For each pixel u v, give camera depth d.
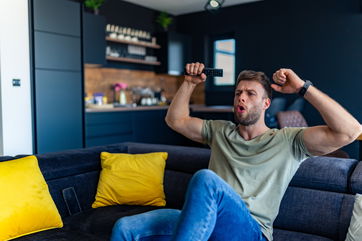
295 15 5.49
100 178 2.17
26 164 1.77
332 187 1.69
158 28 6.45
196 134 1.81
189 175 2.13
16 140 3.86
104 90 5.60
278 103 4.90
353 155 4.96
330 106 1.37
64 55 4.36
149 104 5.97
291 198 1.75
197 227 1.17
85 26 4.66
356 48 5.02
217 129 1.74
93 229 1.77
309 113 5.38
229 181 1.58
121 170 2.12
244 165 1.56
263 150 1.56
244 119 1.60
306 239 1.60
